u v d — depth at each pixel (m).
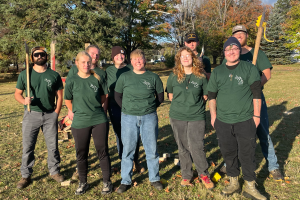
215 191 3.19
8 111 9.05
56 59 21.89
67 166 4.13
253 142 2.84
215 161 4.15
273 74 22.69
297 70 26.78
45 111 3.42
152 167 3.25
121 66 3.83
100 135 3.08
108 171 3.19
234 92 2.82
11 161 4.31
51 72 3.41
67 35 20.78
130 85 3.15
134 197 3.10
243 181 3.38
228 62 2.92
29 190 3.34
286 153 4.30
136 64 3.13
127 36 32.84
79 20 20.89
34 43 21.56
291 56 38.16
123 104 3.22
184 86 3.16
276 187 3.20
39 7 20.92
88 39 21.69
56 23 22.58
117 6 28.75
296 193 3.03
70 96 3.13
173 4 34.44
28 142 3.39
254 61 3.04
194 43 3.75
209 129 6.04
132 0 31.69
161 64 44.06
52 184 3.51
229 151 2.99
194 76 3.16
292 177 3.41
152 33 32.44
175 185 3.38
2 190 3.31
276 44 37.97
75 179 3.64
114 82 3.73
